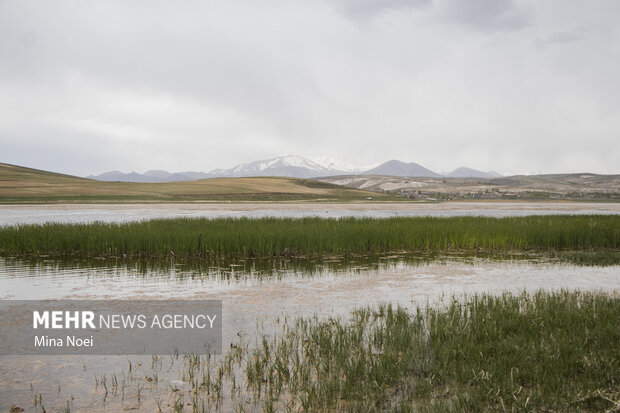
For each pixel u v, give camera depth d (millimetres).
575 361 6676
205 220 29156
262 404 5859
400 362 6867
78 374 6855
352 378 6363
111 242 19547
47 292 12375
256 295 12078
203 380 6543
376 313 10125
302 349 7781
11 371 6957
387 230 22656
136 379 6672
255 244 19328
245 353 7648
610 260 18859
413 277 14875
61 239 19844
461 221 28875
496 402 5695
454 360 6926
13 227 23703
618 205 105812
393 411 5520
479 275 15359
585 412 5434
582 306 9828
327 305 11008
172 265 17094
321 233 21016
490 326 8273
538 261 18781
